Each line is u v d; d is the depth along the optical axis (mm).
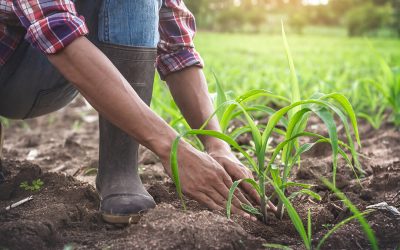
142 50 1649
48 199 1811
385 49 12234
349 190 2049
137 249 1395
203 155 1566
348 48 13039
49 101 1922
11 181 1944
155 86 3688
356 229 1575
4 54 1722
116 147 1683
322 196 1971
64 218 1614
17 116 1994
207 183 1558
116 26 1624
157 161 2619
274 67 7254
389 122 3389
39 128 3912
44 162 2781
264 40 17641
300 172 2199
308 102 1469
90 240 1516
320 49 12625
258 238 1479
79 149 3012
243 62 8258
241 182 1691
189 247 1402
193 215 1504
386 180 2037
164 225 1455
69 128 3926
